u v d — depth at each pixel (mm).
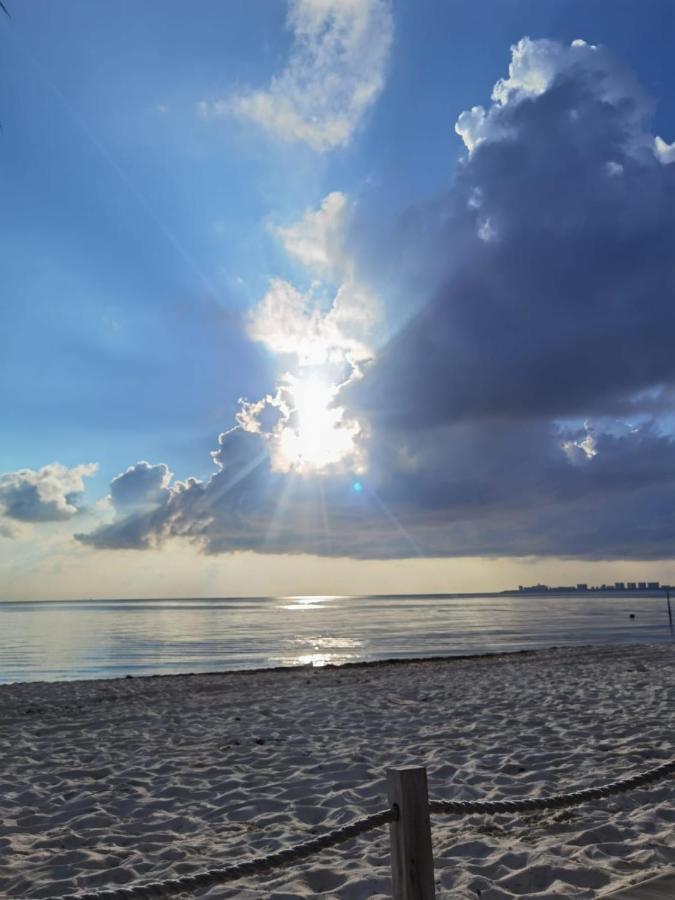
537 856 4891
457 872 4684
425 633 46750
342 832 3082
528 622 61344
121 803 6820
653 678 15648
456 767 7750
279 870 4961
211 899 4480
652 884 3967
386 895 4410
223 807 6574
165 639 43281
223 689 16391
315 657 30391
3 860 5355
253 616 87375
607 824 5543
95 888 4785
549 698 12992
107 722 11789
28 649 35750
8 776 8062
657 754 8008
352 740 9539
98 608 155500
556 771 7414
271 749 9109
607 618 67750
